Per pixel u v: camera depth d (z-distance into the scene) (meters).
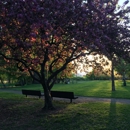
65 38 8.42
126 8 8.94
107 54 7.52
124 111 10.25
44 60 10.91
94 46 6.84
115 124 7.95
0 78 42.34
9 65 13.74
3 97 19.08
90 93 20.69
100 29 7.59
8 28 7.86
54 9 7.25
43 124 8.34
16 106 13.23
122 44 8.22
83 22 7.52
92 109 11.03
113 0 8.82
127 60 8.66
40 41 8.41
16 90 30.48
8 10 7.46
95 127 7.62
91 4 7.69
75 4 7.62
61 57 11.52
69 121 8.59
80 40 7.29
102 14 7.82
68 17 7.61
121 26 8.60
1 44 9.30
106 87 30.53
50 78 11.92
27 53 9.12
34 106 12.91
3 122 9.04
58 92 14.48
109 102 13.92
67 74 16.09
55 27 7.61
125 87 30.05
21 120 9.25
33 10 7.05
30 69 10.88
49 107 11.48
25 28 7.56
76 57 10.33
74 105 12.79
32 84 51.12
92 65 12.86
